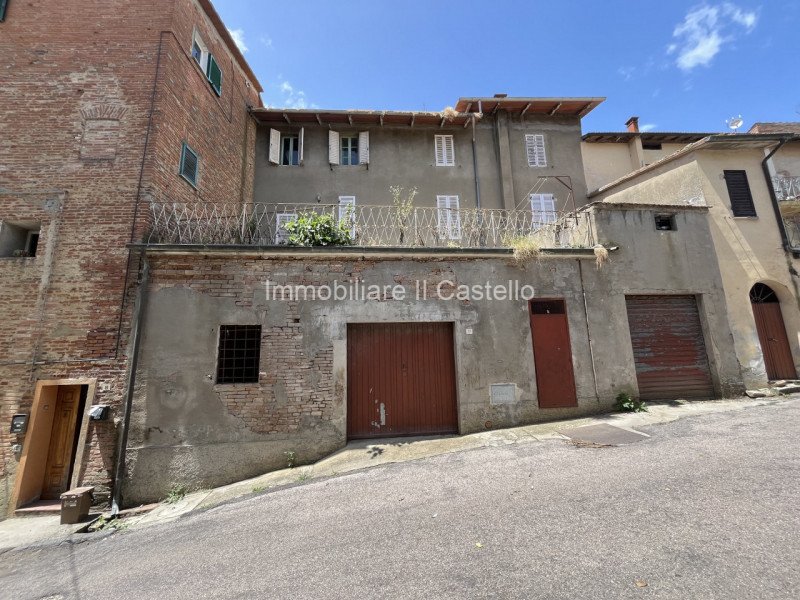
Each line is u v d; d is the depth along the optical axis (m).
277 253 7.13
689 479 4.50
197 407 6.63
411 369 7.56
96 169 7.39
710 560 3.06
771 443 5.43
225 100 10.98
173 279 6.98
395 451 6.62
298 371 6.97
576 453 5.73
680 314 8.73
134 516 5.82
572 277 8.15
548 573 3.10
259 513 5.04
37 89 7.69
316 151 13.90
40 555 4.82
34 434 6.38
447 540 3.78
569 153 14.74
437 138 14.49
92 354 6.60
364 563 3.55
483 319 7.69
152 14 8.26
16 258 6.91
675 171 10.42
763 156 10.12
